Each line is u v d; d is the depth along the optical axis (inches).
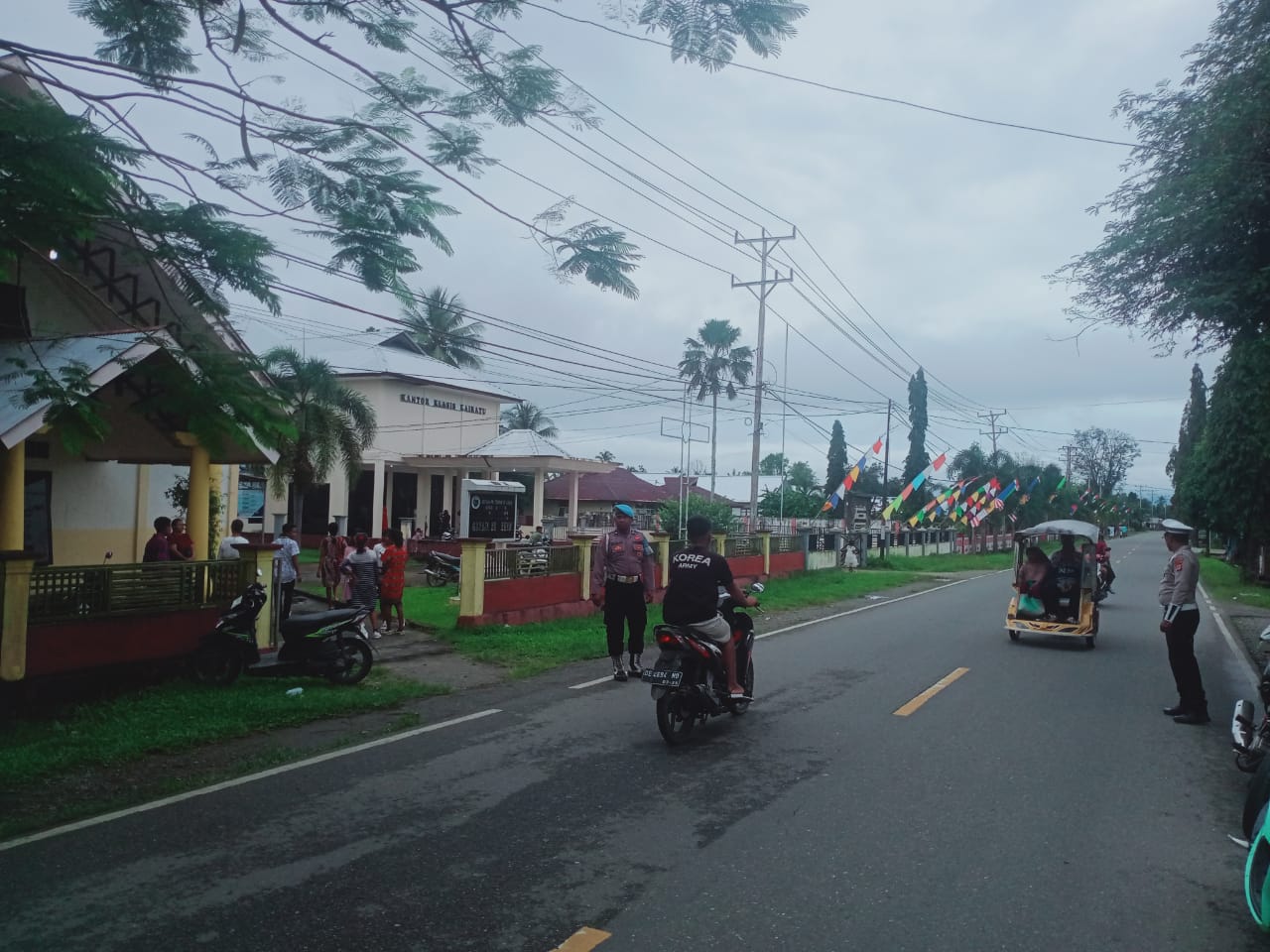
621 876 187.9
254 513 1169.4
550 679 419.2
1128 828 223.6
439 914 168.9
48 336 376.2
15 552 328.5
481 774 262.4
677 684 288.7
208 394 253.4
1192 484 1323.8
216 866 191.3
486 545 570.6
